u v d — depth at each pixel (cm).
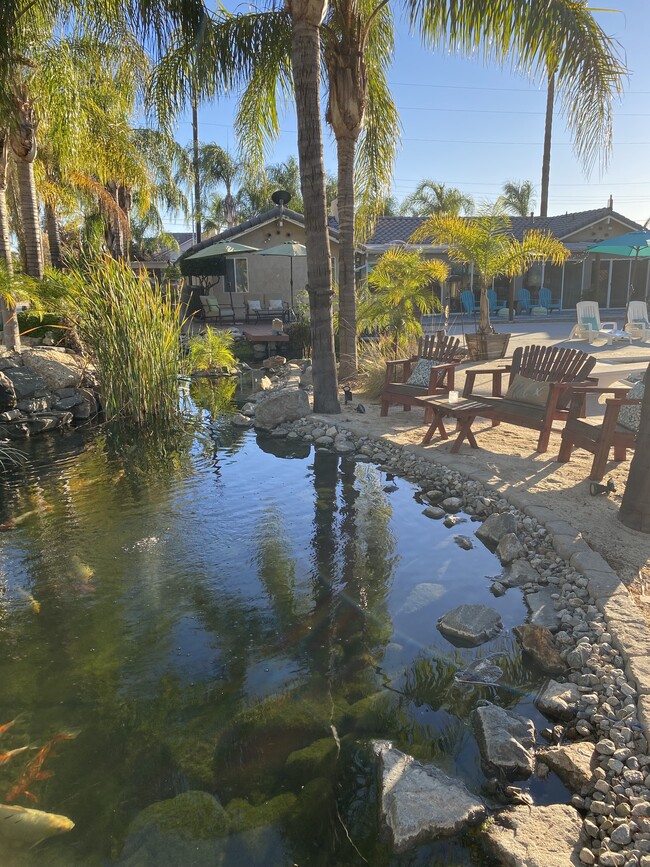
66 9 912
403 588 437
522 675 338
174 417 1007
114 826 245
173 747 286
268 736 293
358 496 625
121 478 703
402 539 519
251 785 264
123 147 1491
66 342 1244
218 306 2173
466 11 801
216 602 421
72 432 934
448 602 416
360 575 457
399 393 844
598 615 371
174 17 871
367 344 1236
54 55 996
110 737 294
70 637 381
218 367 1454
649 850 221
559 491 563
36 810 250
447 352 852
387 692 324
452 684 330
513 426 820
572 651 344
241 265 2358
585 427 599
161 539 527
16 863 229
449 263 2344
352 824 246
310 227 877
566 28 751
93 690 329
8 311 1079
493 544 502
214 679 337
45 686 333
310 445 820
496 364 1241
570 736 289
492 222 1320
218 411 1066
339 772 271
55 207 1742
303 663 351
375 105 1155
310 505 602
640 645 333
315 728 298
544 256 1355
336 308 1288
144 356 972
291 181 3862
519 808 247
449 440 759
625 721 286
